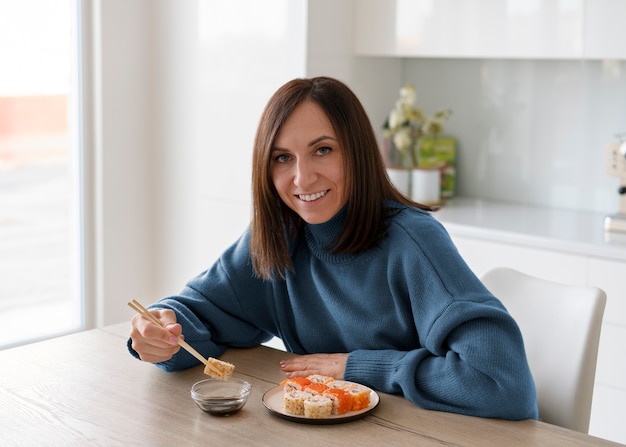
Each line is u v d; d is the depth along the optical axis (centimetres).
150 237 382
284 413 147
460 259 165
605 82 317
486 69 346
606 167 295
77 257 371
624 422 263
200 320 184
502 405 146
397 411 151
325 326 184
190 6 353
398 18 324
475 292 158
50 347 186
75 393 159
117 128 364
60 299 401
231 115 343
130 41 363
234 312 189
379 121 358
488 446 137
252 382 166
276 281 188
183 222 370
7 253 407
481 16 305
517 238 281
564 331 184
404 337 171
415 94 366
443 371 152
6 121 397
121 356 180
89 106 360
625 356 261
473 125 353
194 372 172
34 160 397
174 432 142
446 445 137
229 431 142
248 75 336
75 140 363
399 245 168
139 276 380
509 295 198
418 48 321
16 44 347
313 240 179
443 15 313
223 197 351
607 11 277
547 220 307
